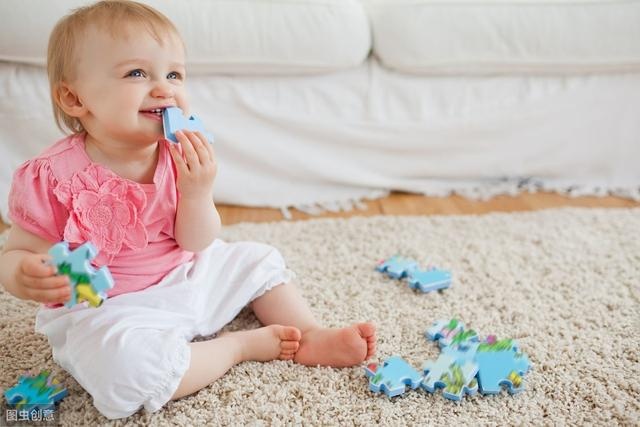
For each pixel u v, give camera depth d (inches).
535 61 62.4
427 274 48.7
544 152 66.2
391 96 63.0
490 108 63.9
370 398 36.4
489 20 60.5
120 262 37.3
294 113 61.2
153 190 37.6
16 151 57.8
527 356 39.7
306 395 36.2
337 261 51.9
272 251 43.9
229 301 41.1
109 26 34.5
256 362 39.1
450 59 61.5
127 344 33.6
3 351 40.0
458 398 35.9
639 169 67.5
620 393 36.7
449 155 65.6
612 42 61.7
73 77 35.1
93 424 34.2
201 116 59.6
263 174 62.7
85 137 37.6
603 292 47.6
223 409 35.1
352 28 59.0
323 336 39.2
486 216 60.3
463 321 43.9
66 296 31.5
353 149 63.9
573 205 64.1
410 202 64.6
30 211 34.5
